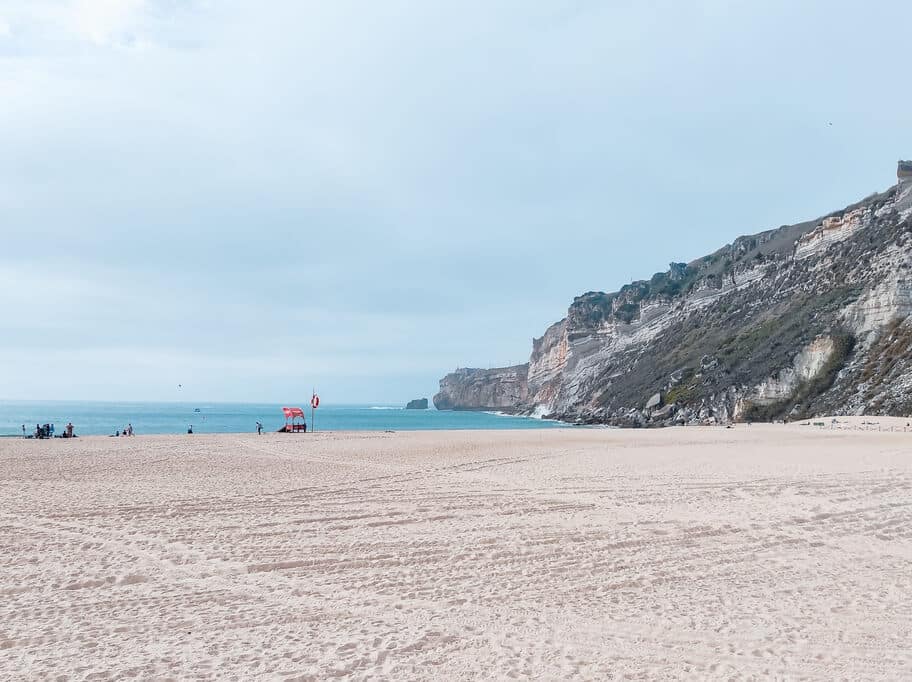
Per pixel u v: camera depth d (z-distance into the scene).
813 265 94.44
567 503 12.47
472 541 9.34
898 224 81.38
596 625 5.97
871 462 19.20
